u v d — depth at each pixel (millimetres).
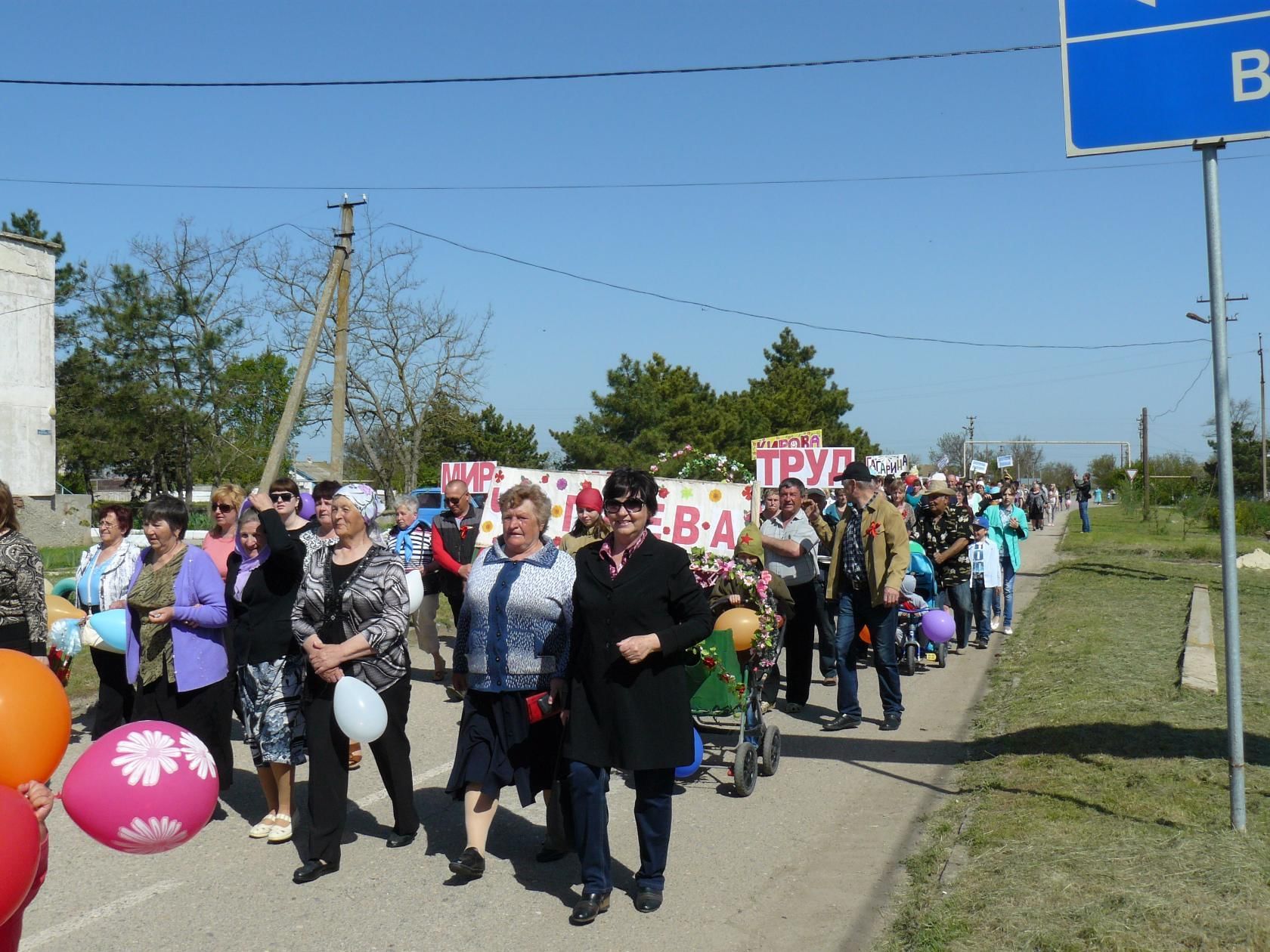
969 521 12102
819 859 5516
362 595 5266
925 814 6180
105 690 7531
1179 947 3957
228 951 4387
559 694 5000
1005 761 6867
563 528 9289
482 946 4453
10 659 3158
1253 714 7648
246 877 5238
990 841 5289
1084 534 35531
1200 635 11375
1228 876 4512
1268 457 71562
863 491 8508
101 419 42750
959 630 12367
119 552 7738
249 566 6039
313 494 6359
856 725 8586
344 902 4926
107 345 42750
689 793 6742
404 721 5590
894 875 5238
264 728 5734
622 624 4688
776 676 9406
